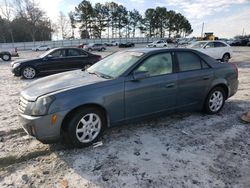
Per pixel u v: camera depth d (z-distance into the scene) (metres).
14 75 10.26
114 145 3.67
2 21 64.81
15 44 53.16
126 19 85.44
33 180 2.86
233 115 4.96
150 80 3.94
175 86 4.21
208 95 4.78
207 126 4.38
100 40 66.88
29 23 64.38
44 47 45.00
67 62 10.50
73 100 3.31
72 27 78.00
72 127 3.40
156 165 3.13
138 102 3.87
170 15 88.94
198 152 3.46
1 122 4.65
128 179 2.85
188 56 4.52
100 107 3.61
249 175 2.93
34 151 3.51
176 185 2.74
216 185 2.74
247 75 9.92
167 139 3.86
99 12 78.44
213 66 4.78
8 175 2.96
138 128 4.28
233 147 3.61
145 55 4.02
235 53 23.47
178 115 4.93
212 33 49.16
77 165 3.15
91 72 4.25
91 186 2.74
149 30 90.12
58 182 2.81
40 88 3.57
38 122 3.20
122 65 4.00
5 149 3.58
